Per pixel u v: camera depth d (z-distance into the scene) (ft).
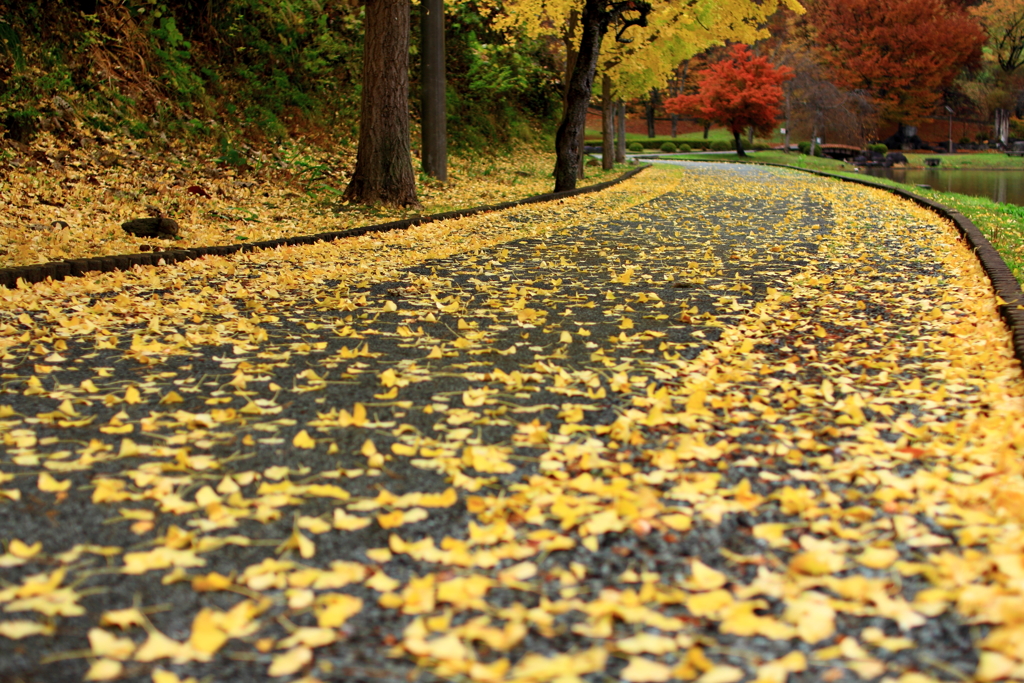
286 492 8.28
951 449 9.28
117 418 10.43
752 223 35.96
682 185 66.80
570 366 13.00
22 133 36.81
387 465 9.07
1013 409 10.41
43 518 7.80
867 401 11.31
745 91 155.33
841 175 78.59
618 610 5.99
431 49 55.16
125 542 7.34
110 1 46.39
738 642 5.78
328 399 11.39
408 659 5.63
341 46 62.85
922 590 6.42
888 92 188.03
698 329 15.65
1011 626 5.62
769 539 7.23
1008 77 197.57
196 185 38.81
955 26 184.14
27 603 6.17
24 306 17.58
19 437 9.84
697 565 6.57
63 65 41.14
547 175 74.90
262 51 56.85
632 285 20.51
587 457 8.96
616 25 68.13
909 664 5.53
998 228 32.40
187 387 12.01
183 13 53.11
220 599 6.43
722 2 67.41
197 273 22.44
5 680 5.40
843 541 7.20
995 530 7.12
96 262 21.91
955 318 16.24
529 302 18.35
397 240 29.76
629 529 7.48
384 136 41.32
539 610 6.06
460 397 11.43
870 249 27.07
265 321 16.51
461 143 76.13
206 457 9.16
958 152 194.90
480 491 8.39
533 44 98.99
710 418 10.42
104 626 6.03
